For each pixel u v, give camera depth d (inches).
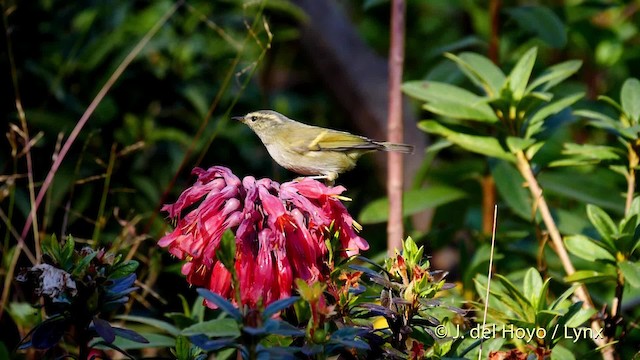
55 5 369.4
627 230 219.8
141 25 379.9
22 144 324.8
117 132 359.3
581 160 262.1
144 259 302.4
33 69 347.6
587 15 370.3
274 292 181.9
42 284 167.6
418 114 468.4
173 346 236.5
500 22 357.1
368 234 426.9
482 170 361.7
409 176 453.4
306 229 182.1
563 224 297.4
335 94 522.3
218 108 390.0
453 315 222.2
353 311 185.0
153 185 359.6
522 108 251.0
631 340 256.2
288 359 156.4
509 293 210.5
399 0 298.4
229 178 188.4
